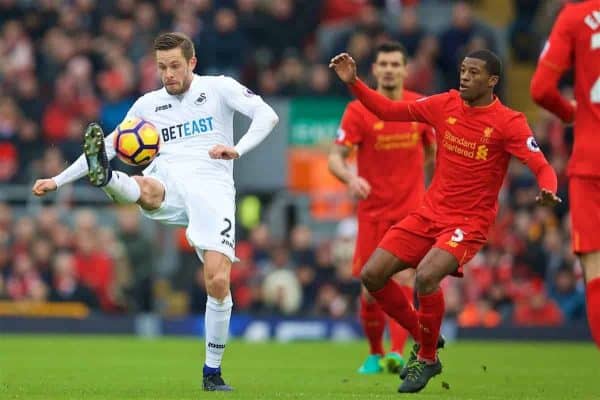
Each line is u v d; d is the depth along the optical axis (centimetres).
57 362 4853
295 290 7038
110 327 6956
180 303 7438
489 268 7088
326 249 7169
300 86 8150
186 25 8538
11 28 8700
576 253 3139
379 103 3566
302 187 8038
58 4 8944
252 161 8062
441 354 5678
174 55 3422
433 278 3412
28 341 6338
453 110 3488
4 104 8038
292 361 5134
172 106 3491
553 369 4753
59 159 7756
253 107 3453
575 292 7050
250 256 7231
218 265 3359
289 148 8056
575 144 3148
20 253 7100
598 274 3092
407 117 3559
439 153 3538
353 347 6197
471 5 9569
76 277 7069
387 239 3578
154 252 7531
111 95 8219
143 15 8744
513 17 9888
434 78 8431
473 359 5359
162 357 5234
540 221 7281
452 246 3447
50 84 8444
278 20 8875
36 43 8694
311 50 8731
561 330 6812
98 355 5331
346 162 4869
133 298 7156
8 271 7069
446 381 4038
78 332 6938
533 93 3169
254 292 7100
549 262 7150
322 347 6184
